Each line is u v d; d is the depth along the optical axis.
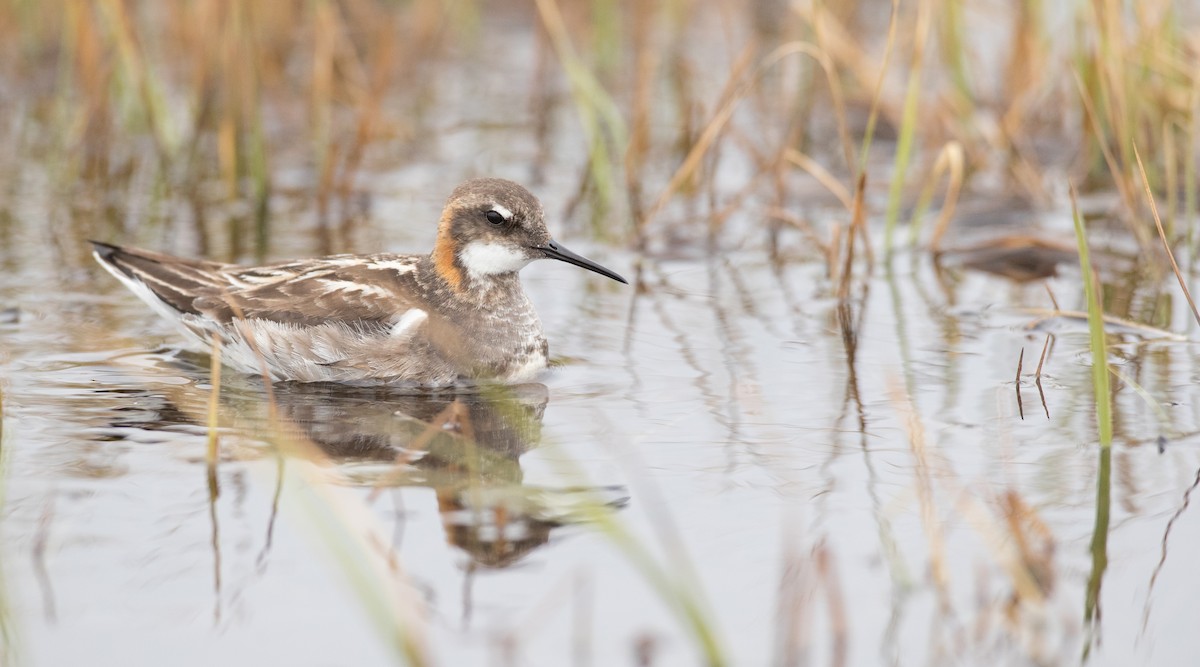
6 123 19.23
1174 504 9.01
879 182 17.41
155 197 16.78
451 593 7.95
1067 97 18.64
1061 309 13.05
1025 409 10.70
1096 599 7.95
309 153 18.53
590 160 17.22
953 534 8.66
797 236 15.89
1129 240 15.24
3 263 14.23
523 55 23.23
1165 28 16.31
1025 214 16.20
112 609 7.71
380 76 19.39
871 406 10.85
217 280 12.27
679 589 7.18
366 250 14.95
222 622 7.61
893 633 7.62
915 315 13.23
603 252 15.34
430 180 17.67
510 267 12.08
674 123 19.75
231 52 16.83
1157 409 10.60
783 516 8.91
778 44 22.73
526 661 7.32
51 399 10.85
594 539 8.61
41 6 21.08
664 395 11.16
